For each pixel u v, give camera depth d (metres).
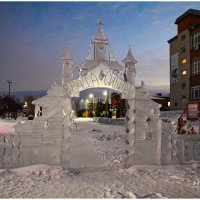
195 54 40.16
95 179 7.91
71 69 9.42
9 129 25.02
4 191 6.62
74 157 11.73
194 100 39.84
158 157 9.48
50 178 7.85
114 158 11.74
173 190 6.93
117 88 9.49
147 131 9.52
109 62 9.55
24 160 8.74
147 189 6.98
